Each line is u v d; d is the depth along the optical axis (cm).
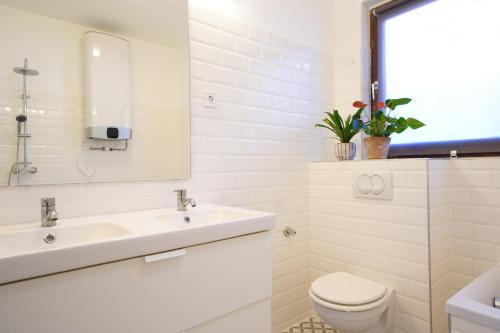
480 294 119
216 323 107
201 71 160
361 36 221
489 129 172
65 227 108
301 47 211
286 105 200
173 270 95
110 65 132
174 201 150
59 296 76
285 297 197
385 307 152
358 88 221
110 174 131
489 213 159
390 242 169
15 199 111
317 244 208
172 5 150
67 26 122
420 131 201
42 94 117
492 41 172
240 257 113
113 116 133
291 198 201
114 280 84
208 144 162
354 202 187
